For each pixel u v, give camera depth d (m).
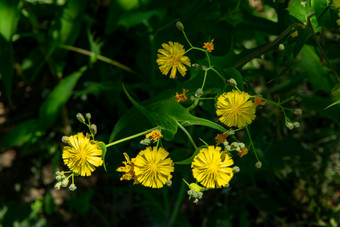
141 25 0.34
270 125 0.35
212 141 0.24
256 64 0.28
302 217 0.38
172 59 0.20
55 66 0.36
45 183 0.42
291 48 0.22
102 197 0.44
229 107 0.19
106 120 0.39
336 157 0.38
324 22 0.20
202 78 0.22
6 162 0.43
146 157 0.19
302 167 0.35
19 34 0.35
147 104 0.22
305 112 0.38
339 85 0.21
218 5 0.25
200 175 0.19
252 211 0.41
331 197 0.37
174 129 0.20
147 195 0.36
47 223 0.42
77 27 0.33
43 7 0.34
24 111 0.43
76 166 0.19
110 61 0.36
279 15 0.25
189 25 0.25
